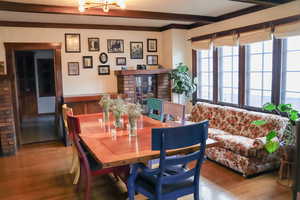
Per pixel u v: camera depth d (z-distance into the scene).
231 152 3.32
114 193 2.84
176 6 3.84
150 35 5.67
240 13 4.13
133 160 1.85
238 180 3.07
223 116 4.15
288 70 3.58
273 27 3.54
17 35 4.64
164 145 1.79
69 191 2.90
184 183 2.08
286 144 2.99
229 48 4.56
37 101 7.88
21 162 3.87
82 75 5.16
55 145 4.74
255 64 4.09
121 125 2.82
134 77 5.25
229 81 4.63
